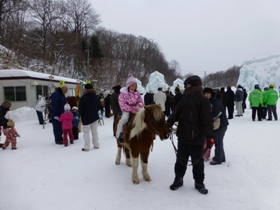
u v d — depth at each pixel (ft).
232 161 19.04
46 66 124.06
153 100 46.91
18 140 28.94
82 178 16.19
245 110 61.41
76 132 29.35
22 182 15.62
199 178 13.83
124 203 12.63
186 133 13.51
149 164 18.90
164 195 13.48
